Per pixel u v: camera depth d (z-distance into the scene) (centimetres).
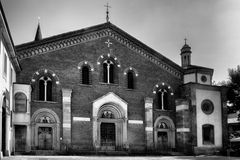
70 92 3691
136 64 4166
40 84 3644
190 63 4897
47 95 3653
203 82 4419
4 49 2723
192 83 4238
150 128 4038
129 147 3912
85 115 3759
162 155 3903
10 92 3153
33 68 3616
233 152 4203
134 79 4128
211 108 4334
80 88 3794
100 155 3616
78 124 3703
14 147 3294
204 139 4238
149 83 4203
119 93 3991
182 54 4944
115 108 3947
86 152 3616
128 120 3975
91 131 3753
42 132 3566
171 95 4325
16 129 3372
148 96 4162
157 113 4188
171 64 4381
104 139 3866
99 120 3847
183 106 4191
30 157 2836
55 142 3566
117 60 4053
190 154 4062
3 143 2877
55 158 2812
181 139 4141
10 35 2648
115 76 4022
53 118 3616
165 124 4241
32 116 3516
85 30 3903
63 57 3769
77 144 3659
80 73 3825
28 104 3372
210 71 4481
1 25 2430
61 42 3778
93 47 3944
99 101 3838
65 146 3562
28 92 3391
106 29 4041
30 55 3628
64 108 3641
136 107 4056
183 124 4147
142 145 3991
